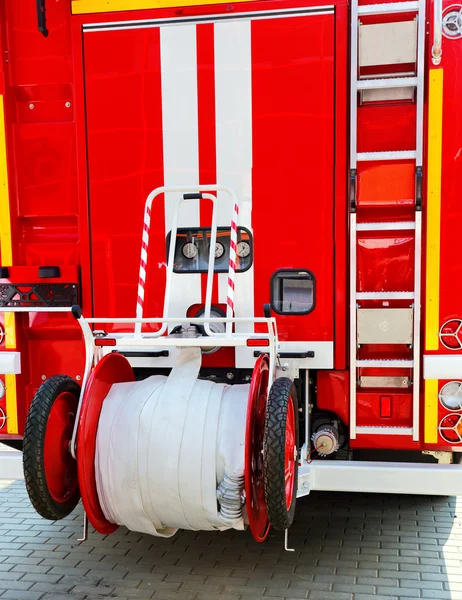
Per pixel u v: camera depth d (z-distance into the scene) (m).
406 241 3.24
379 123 3.21
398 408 3.28
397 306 3.25
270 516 2.65
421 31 3.09
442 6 3.07
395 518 4.02
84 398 2.79
